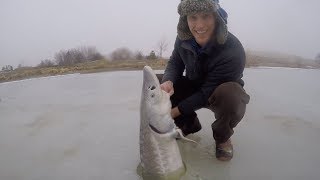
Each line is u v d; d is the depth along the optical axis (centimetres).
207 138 180
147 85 136
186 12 143
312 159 156
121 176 148
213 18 144
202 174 144
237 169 149
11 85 373
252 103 248
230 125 152
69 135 199
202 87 157
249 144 174
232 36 150
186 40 155
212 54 150
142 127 136
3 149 183
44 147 183
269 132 189
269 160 156
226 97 147
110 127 208
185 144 172
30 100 290
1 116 243
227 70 150
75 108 255
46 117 236
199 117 213
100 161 163
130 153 170
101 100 276
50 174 154
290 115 217
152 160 135
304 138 180
